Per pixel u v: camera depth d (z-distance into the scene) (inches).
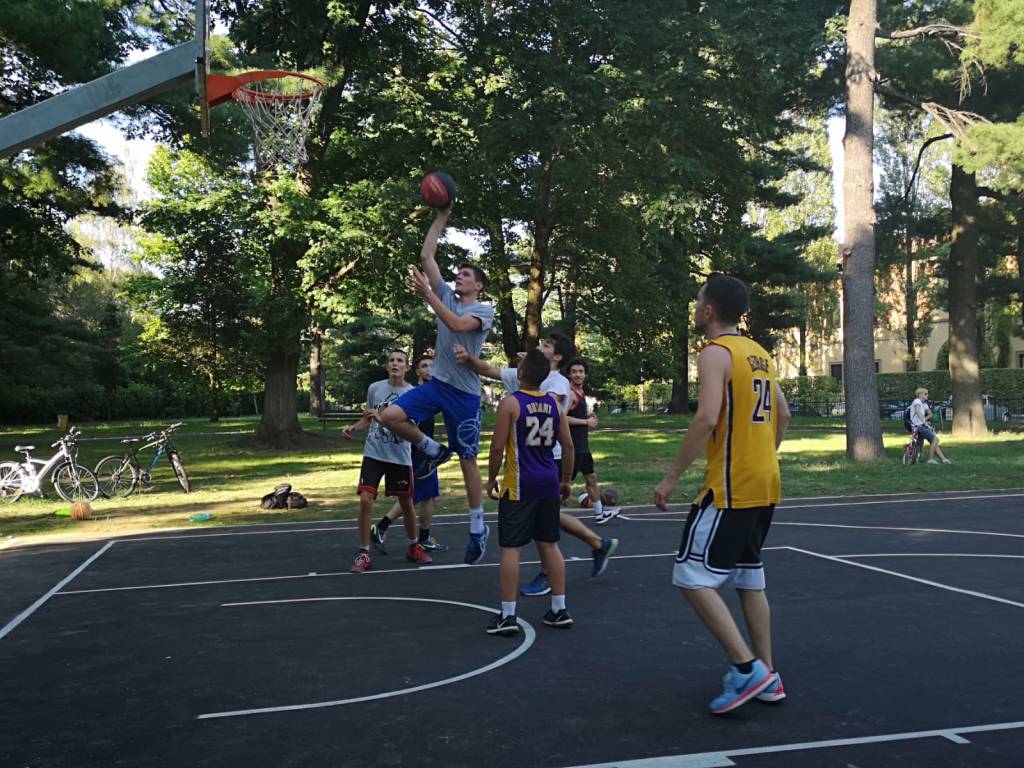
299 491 575.2
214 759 136.1
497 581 278.2
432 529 393.4
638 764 130.6
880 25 863.7
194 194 941.2
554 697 162.7
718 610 151.3
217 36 824.3
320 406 1811.0
